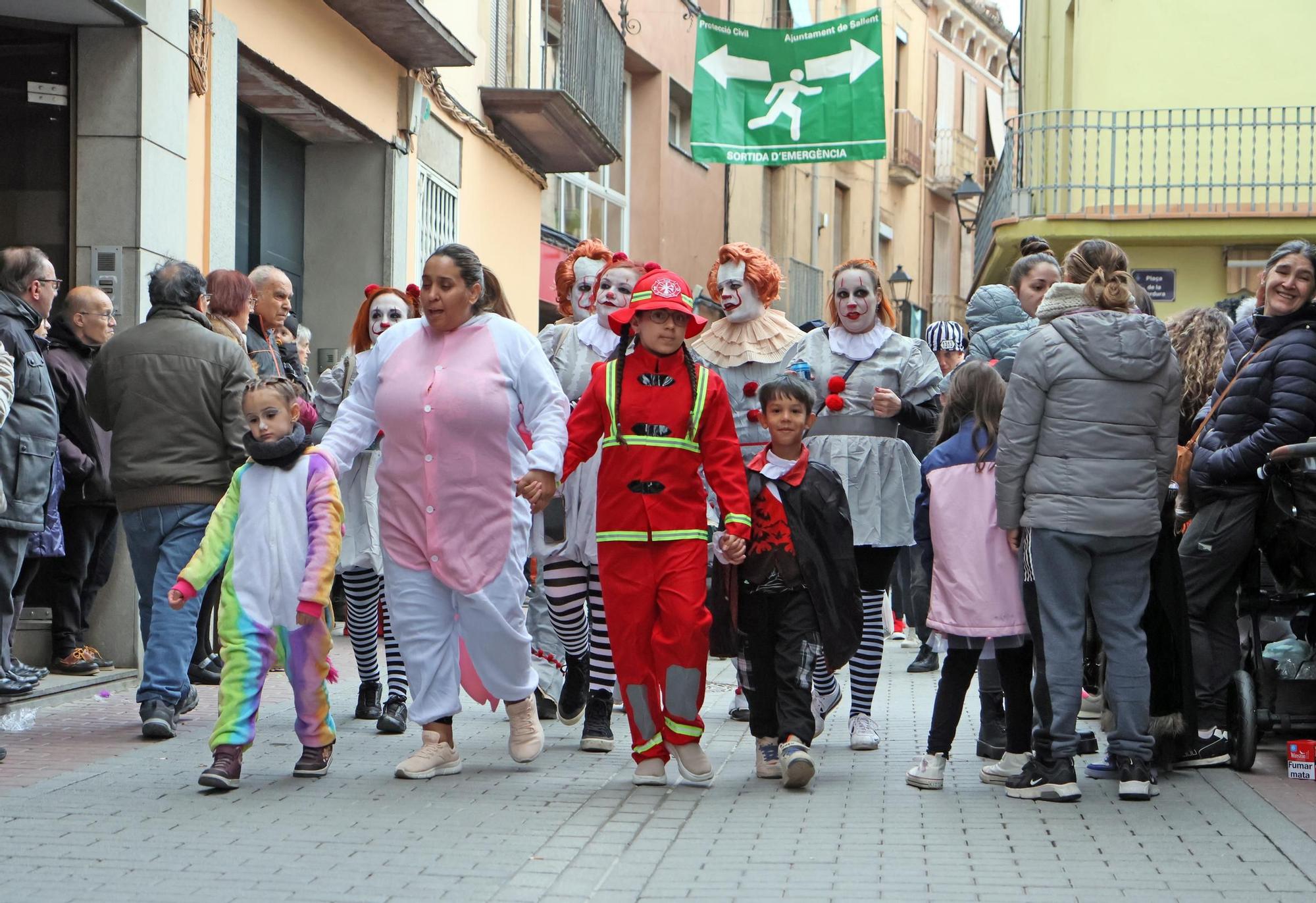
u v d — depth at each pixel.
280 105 11.77
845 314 7.41
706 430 5.91
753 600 6.10
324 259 13.18
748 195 28.58
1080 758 6.80
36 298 7.30
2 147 8.57
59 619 8.23
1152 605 6.20
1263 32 17.56
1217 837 5.16
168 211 8.88
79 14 8.31
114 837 5.04
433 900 4.35
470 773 6.23
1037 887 4.52
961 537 5.95
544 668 7.48
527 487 5.82
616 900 4.39
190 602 7.02
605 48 18.66
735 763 6.57
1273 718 6.42
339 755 6.61
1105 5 18.11
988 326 8.77
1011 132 19.38
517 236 17.30
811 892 4.46
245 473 5.95
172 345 7.05
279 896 4.37
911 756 6.82
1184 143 17.80
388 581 6.12
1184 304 18.25
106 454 8.12
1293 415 6.24
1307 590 6.47
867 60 17.83
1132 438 5.73
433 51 12.96
